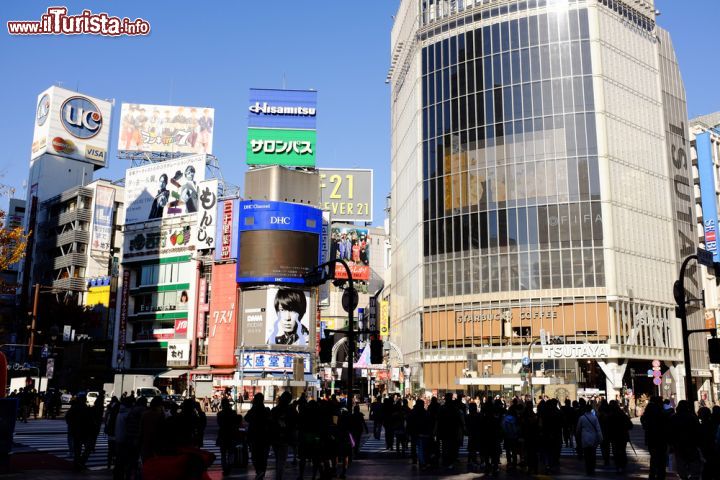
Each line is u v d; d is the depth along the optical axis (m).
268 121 88.12
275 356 68.69
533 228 67.25
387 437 25.66
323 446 15.38
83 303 93.06
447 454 19.08
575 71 68.94
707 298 78.38
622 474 18.03
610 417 18.70
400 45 88.38
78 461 17.78
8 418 16.00
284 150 87.44
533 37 70.75
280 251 70.31
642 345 64.38
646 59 73.75
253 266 70.44
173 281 79.75
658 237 69.50
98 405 19.52
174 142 93.06
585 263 64.94
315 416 15.52
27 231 105.69
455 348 68.81
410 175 80.19
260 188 76.38
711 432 13.95
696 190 88.81
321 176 106.06
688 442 14.38
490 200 69.75
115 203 102.62
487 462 18.45
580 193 66.38
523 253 67.19
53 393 46.84
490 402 18.75
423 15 78.44
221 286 74.25
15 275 111.56
